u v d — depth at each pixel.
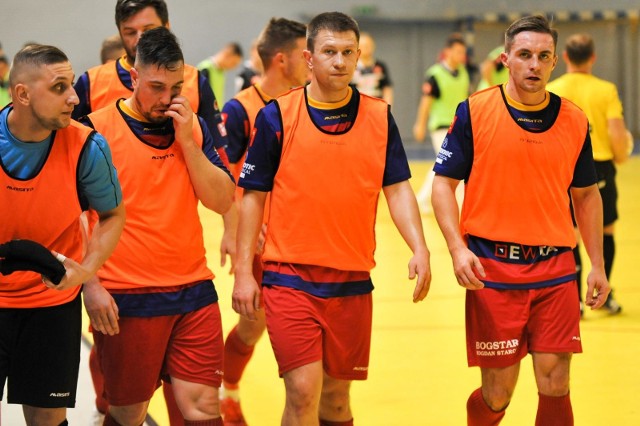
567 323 5.07
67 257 4.40
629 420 6.25
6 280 4.33
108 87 5.62
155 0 5.48
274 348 4.90
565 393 5.07
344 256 4.94
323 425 5.36
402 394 6.85
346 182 4.92
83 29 22.27
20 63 4.05
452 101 15.58
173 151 4.84
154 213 4.80
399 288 10.22
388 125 5.00
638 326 8.53
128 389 4.89
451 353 7.83
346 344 5.02
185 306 4.85
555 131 5.12
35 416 4.63
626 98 28.47
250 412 6.63
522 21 5.03
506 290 5.11
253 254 5.00
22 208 4.26
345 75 4.82
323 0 25.58
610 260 8.95
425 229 13.88
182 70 4.71
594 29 28.06
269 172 5.00
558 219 5.16
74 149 4.29
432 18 27.09
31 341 4.45
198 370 4.85
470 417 5.45
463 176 5.22
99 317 4.65
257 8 24.39
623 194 17.16
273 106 4.99
